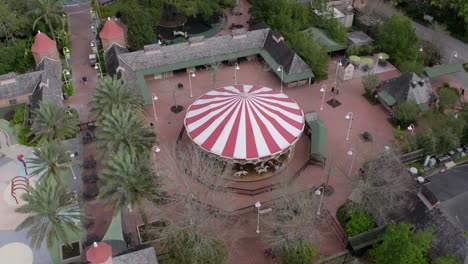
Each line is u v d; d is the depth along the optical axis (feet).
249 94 214.48
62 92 256.73
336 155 219.00
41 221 167.53
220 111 208.33
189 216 157.58
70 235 179.52
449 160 215.72
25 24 303.07
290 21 289.12
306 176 206.59
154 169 171.01
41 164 187.62
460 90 263.29
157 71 266.98
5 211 192.03
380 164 187.21
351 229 176.35
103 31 275.39
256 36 288.51
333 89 260.83
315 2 313.94
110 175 159.94
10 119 241.96
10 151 222.07
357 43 296.51
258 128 201.26
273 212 181.16
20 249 176.55
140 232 178.29
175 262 157.38
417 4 342.03
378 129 236.43
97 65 275.80
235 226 178.29
